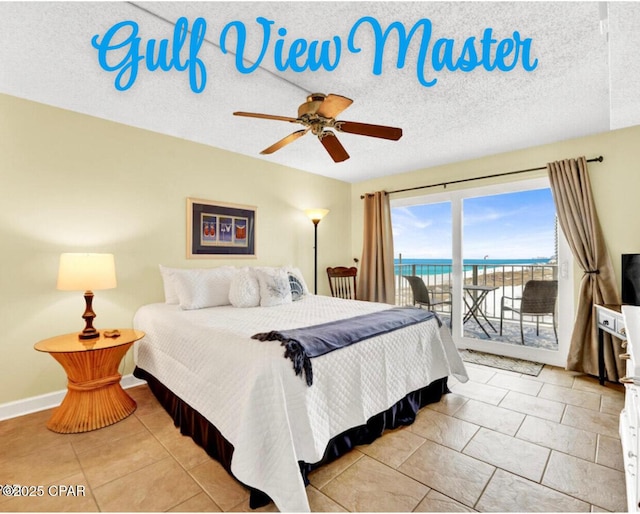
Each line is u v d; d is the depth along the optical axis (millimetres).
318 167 4164
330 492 1561
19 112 2328
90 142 2631
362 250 4719
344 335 1922
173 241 3111
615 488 1578
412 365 2346
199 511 1455
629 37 1565
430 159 3803
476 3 1465
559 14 1521
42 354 2432
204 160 3336
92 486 1609
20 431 2115
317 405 1658
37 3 1465
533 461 1791
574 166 3021
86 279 2195
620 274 2867
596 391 2684
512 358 3551
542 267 3436
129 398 2420
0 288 2262
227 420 1654
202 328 2084
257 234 3795
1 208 2262
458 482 1629
